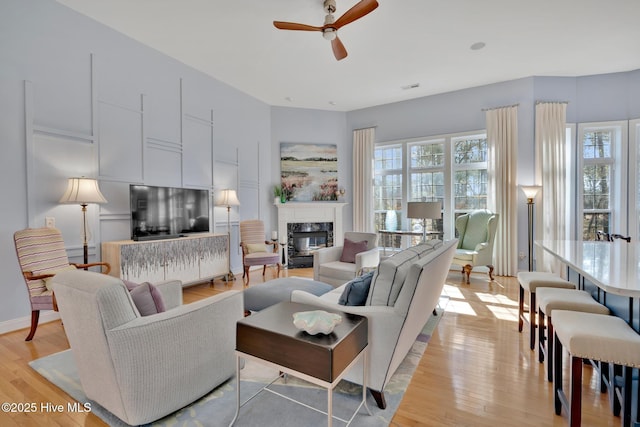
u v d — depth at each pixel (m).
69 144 3.23
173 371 1.62
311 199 6.27
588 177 4.93
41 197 3.03
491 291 4.10
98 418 1.66
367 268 3.67
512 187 4.92
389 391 1.89
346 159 6.43
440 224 5.69
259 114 5.84
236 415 1.61
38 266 2.68
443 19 3.30
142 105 3.90
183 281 3.94
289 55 4.13
